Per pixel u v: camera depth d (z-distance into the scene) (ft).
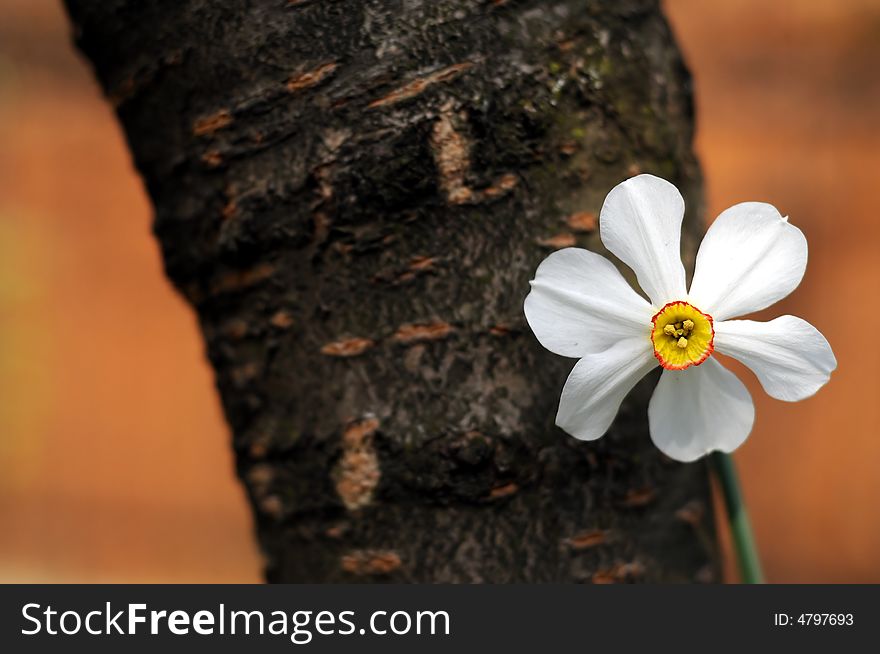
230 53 1.78
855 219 6.07
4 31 7.12
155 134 1.84
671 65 1.87
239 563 6.23
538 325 1.73
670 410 1.75
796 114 6.34
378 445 1.79
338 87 1.76
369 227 1.77
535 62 1.77
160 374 6.83
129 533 6.34
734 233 1.74
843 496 5.45
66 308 6.98
